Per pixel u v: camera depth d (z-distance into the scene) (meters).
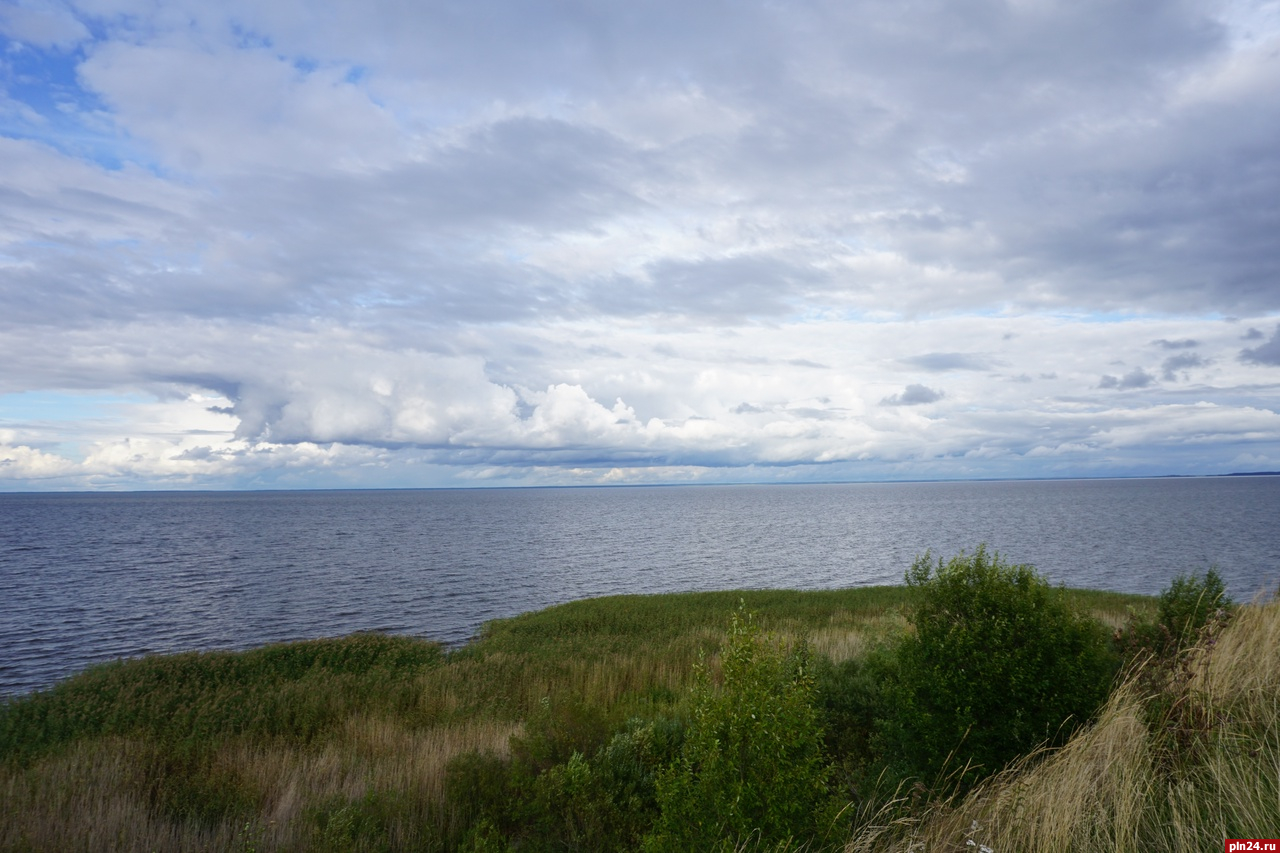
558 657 19.88
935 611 6.80
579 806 6.75
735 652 5.11
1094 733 5.19
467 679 17.31
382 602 41.75
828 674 9.12
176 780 8.38
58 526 123.94
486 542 87.94
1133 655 6.75
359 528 117.69
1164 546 65.94
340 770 8.88
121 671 19.67
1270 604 8.15
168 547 81.00
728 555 69.94
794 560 65.06
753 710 4.82
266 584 49.62
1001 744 5.90
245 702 15.41
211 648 29.45
